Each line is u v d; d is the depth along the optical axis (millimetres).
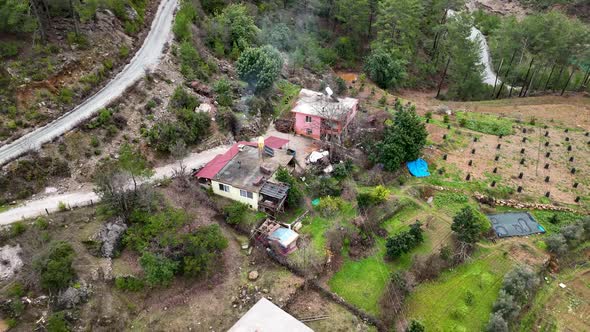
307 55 68125
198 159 43875
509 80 73062
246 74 53000
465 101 69375
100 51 47250
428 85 75688
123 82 45938
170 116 44969
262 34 64812
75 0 47094
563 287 37375
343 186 43625
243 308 32156
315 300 33750
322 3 76500
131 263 33125
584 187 46781
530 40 65875
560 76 69312
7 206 34875
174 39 55219
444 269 37750
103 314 30188
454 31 67375
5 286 29438
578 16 100750
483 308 34750
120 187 34906
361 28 74812
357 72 72188
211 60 55656
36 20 42906
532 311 35156
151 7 61875
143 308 31344
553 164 49969
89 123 40438
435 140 53000
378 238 39844
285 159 42719
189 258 32438
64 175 37781
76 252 32094
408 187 45719
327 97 51938
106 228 33969
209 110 47562
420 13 74375
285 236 36375
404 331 32281
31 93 40125
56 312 29141
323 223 39562
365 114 54844
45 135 38375
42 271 29547
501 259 39031
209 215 38000
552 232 41812
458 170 48344
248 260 35500
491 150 51906
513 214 43781
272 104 54469
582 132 56406
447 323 33500
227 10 63375
